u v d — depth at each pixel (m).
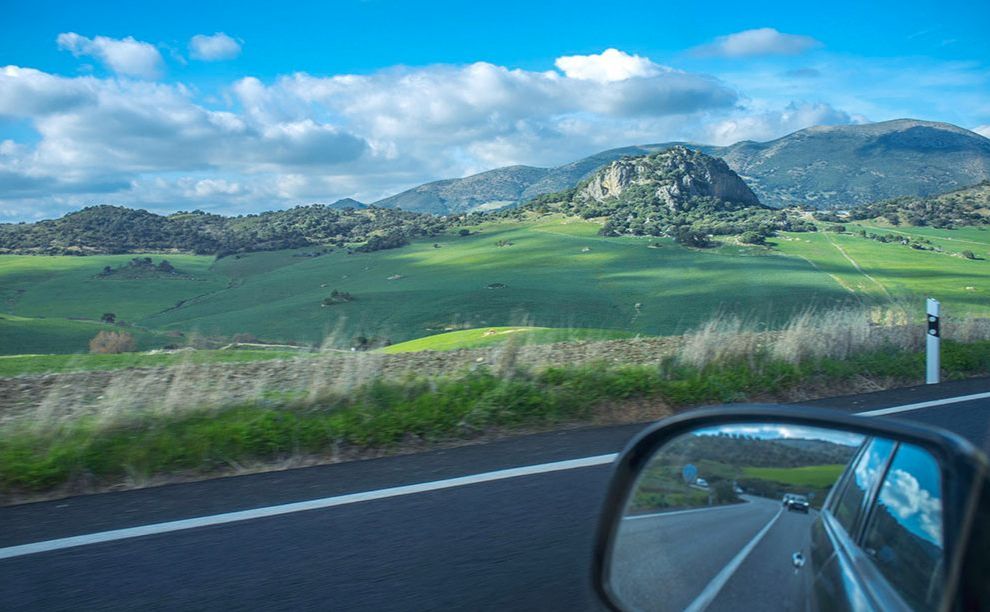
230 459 6.28
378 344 12.20
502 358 9.36
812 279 147.62
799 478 1.91
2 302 188.88
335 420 7.04
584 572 3.79
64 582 3.80
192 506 5.04
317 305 152.75
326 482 5.58
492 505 4.91
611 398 8.42
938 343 10.26
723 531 2.01
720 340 10.47
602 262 184.50
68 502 5.23
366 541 4.31
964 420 7.52
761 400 9.04
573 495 5.08
